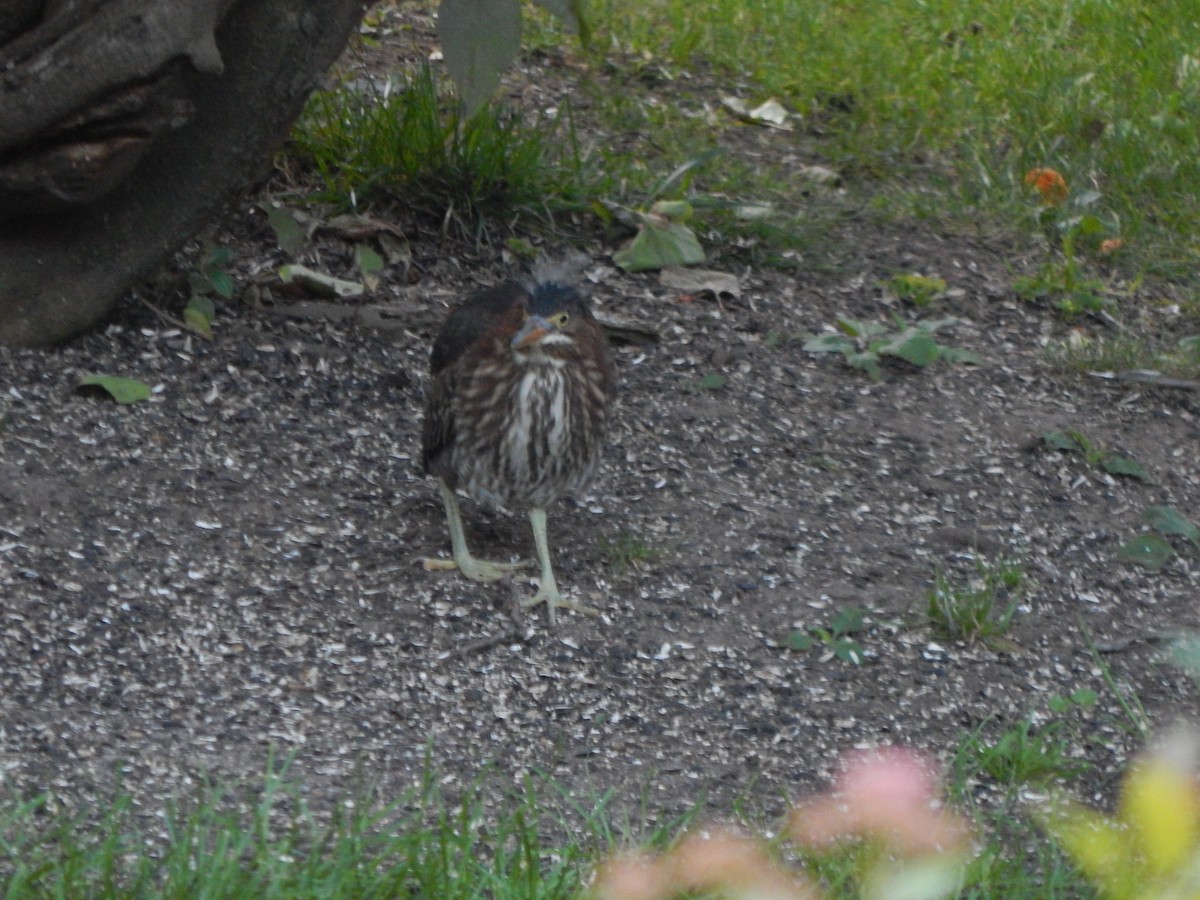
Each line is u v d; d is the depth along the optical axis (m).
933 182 15.60
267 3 10.91
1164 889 4.46
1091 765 8.66
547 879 7.09
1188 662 4.80
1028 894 7.29
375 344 12.10
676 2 17.61
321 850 7.04
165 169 11.12
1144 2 18.83
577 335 9.52
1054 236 15.02
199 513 10.05
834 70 17.22
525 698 8.88
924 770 8.51
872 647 9.60
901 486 11.38
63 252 11.15
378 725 8.51
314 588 9.58
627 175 14.39
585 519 10.70
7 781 7.67
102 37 9.97
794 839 7.60
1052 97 16.75
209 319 11.87
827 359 12.87
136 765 7.93
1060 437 12.01
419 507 10.54
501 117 14.56
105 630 8.96
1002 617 9.84
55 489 10.02
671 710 8.89
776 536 10.65
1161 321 14.05
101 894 6.63
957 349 13.15
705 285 13.45
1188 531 11.00
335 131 13.55
